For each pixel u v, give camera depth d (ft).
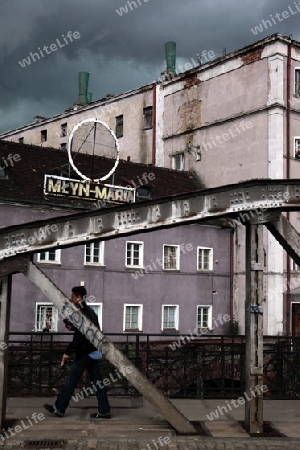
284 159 94.84
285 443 23.03
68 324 27.02
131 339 86.58
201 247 96.07
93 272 84.74
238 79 101.09
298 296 95.35
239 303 97.25
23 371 31.96
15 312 76.59
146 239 90.22
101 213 23.63
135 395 31.83
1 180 81.25
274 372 34.30
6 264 22.99
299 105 97.66
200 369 32.65
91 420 26.13
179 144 111.24
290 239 25.17
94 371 26.86
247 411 24.80
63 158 94.32
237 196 24.71
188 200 24.50
